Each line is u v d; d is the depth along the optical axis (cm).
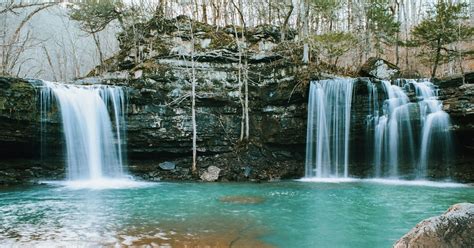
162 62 1995
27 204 1175
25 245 727
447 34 2209
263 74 2038
